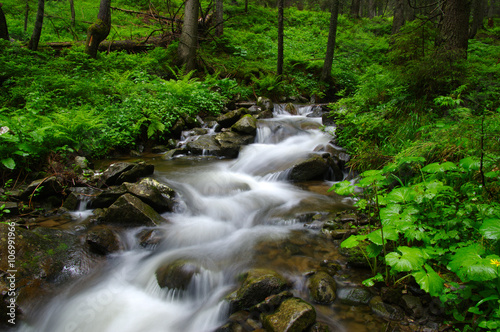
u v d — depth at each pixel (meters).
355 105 7.95
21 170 5.18
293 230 4.35
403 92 7.32
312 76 13.95
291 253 3.77
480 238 2.87
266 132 8.24
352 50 16.81
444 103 5.48
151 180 5.07
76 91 7.99
